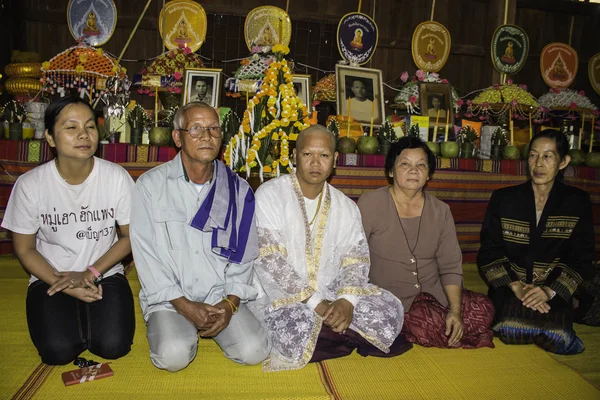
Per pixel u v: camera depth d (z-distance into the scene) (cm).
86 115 198
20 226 206
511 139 426
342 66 441
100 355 216
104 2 464
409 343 239
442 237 256
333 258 236
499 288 261
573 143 432
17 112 345
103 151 343
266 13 491
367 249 241
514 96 446
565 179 398
